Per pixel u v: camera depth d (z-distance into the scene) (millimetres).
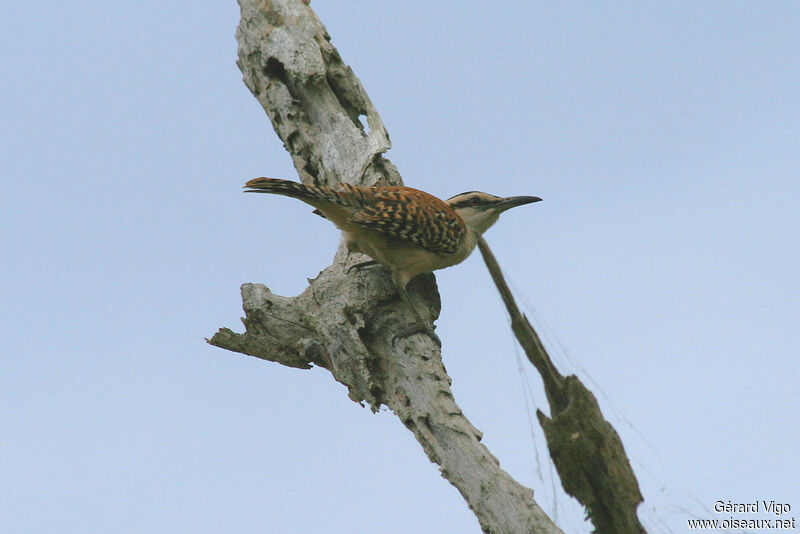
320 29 14195
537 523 9062
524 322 9133
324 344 11562
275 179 11367
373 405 11156
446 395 10602
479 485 9594
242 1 14430
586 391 8633
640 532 8414
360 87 14156
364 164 13227
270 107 14164
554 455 8609
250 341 12164
